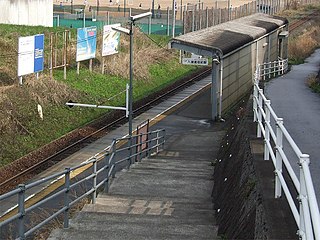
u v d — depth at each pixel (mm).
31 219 11008
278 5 74875
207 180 14805
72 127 24484
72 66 32719
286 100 21875
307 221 4719
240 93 30516
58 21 48781
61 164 19109
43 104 24438
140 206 11430
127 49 39125
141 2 74750
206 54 26672
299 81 29812
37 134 22203
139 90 33969
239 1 80062
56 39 34031
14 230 10664
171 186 13883
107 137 23562
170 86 36938
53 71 30547
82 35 30641
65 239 8641
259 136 11586
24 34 34719
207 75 43312
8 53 29438
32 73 26281
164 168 16578
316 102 21500
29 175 17734
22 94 23812
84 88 29562
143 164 17422
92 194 11562
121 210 10984
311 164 10266
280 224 6340
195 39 27578
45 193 15297
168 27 50719
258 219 7004
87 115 26578
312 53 48188
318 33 60000
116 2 72125
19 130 21719
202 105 31859
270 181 8016
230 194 10156
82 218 9945
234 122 20562
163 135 22797
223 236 8508
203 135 24922
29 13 42500
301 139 13375
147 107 30625
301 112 18578
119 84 32844
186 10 51156
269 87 26547
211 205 11727
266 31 34625
